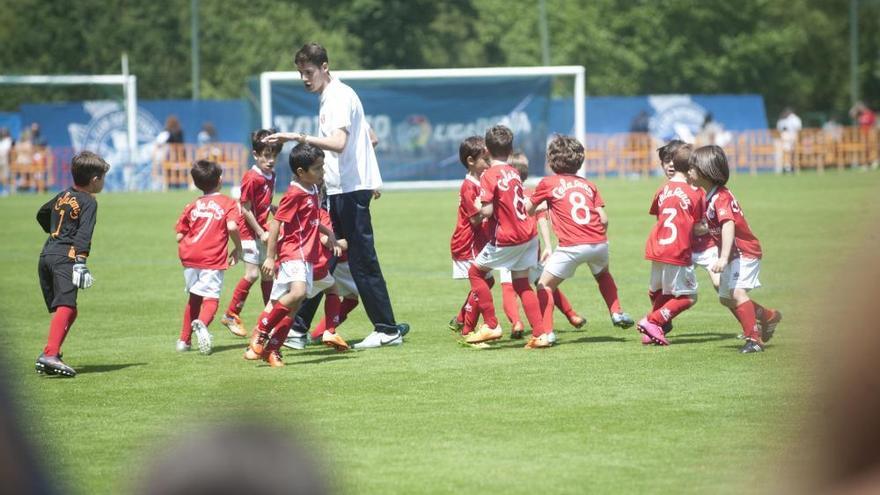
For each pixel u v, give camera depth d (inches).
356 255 1066.7
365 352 1050.7
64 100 6102.4
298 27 6496.1
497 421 724.7
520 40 6574.8
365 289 1071.6
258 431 87.7
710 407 750.5
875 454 82.7
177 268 1840.6
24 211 3112.7
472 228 1125.7
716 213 968.9
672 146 1042.1
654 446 644.1
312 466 87.2
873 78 6815.9
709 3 6299.2
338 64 6373.0
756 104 4726.9
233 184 4232.3
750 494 520.1
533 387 844.6
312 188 975.6
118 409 790.5
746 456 609.6
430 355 1023.0
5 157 4030.5
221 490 84.3
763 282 1512.1
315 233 980.6
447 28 7062.0
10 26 6240.2
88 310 1381.6
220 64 6363.2
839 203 2866.6
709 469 587.2
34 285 1636.3
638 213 2741.1
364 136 1064.8
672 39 6343.5
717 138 4483.3
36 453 92.9
